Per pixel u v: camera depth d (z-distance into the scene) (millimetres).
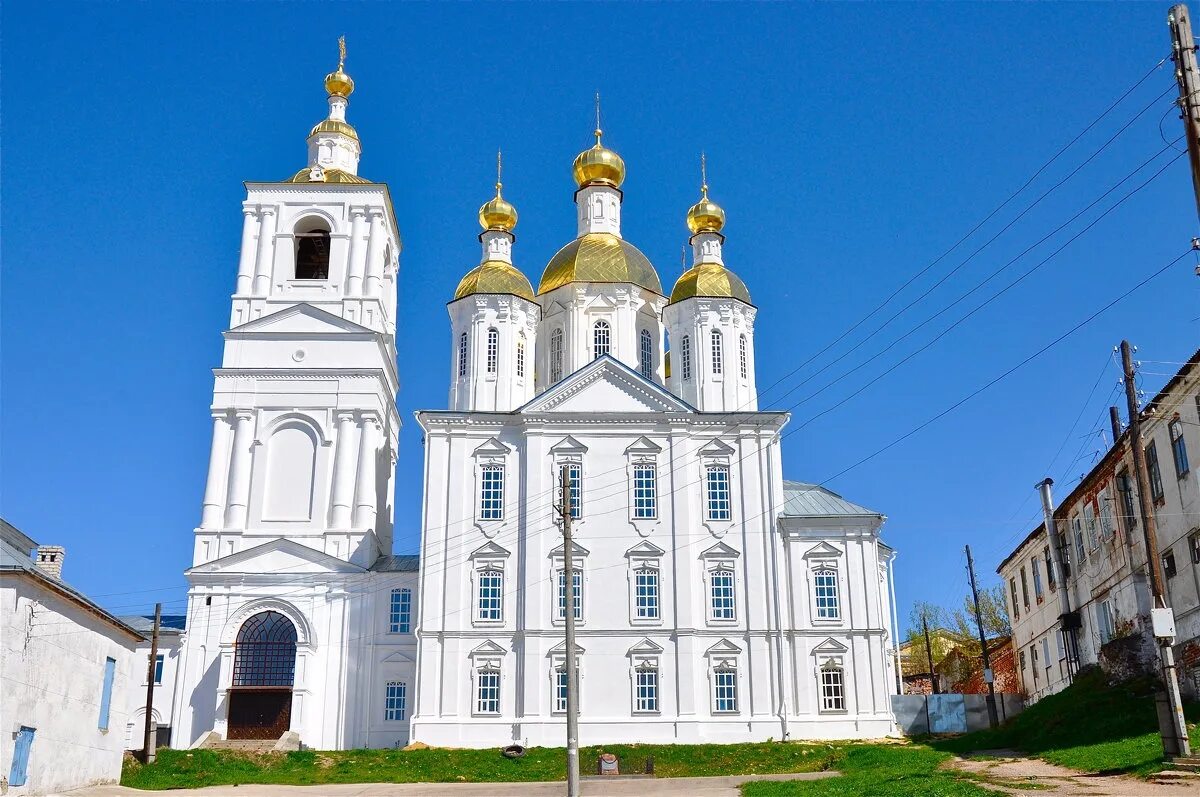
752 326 72312
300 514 65688
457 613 61406
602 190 78500
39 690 37156
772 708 60375
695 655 60906
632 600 61688
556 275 74812
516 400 70250
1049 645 68562
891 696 62938
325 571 63719
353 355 68125
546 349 73938
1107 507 56281
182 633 65875
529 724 59188
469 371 70312
